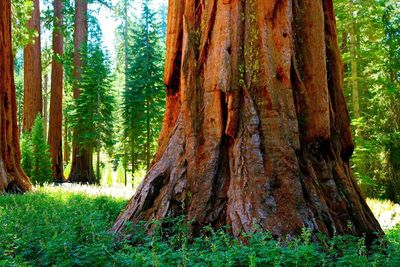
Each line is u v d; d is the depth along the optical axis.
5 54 14.16
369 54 18.41
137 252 4.88
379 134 20.33
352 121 17.88
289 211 5.38
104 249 4.72
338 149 6.60
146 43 25.03
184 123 6.38
